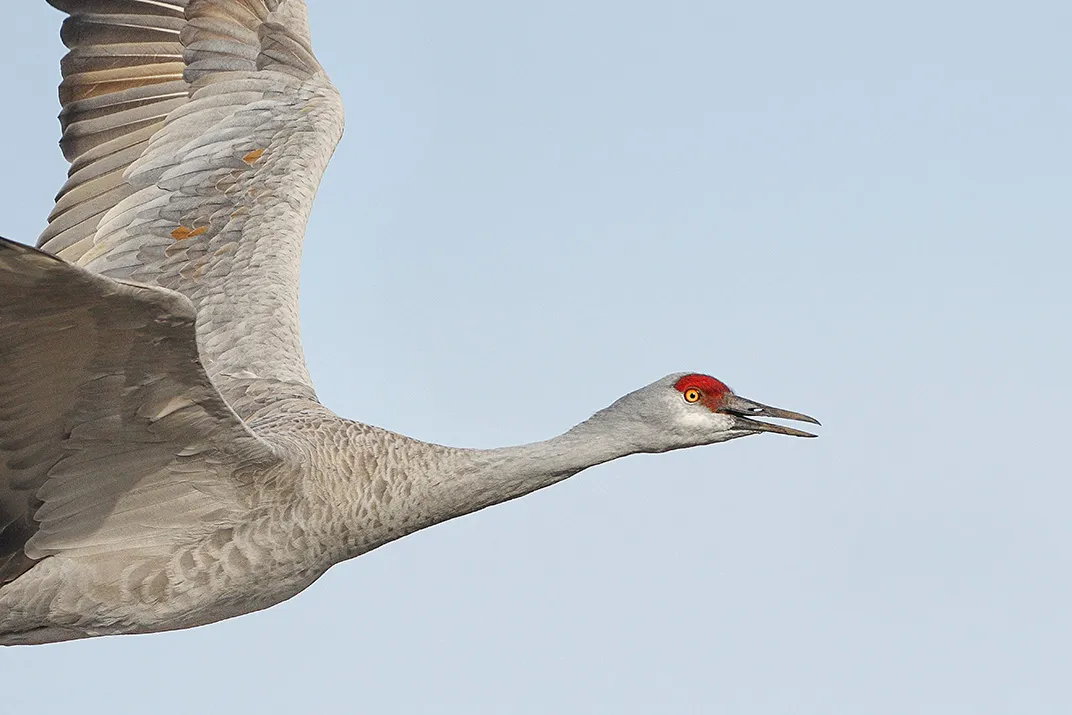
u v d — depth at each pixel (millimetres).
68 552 11953
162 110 15555
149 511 12039
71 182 15125
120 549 12062
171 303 9891
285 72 16297
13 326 9875
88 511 11836
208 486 12086
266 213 15305
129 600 12070
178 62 15766
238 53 16109
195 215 15102
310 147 15836
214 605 12344
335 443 12891
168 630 12320
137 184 15133
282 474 12344
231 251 15016
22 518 11641
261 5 16531
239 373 14219
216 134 15602
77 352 10359
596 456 13711
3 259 9094
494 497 13336
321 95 16312
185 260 14883
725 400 14016
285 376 14219
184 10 15922
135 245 14875
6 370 10336
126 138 15336
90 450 11406
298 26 16766
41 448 11250
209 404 11336
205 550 12188
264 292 14812
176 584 12141
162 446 11617
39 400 10781
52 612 11945
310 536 12523
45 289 9500
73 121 15289
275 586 12508
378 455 12961
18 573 11852
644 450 13906
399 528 12984
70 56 15375
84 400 10922
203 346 14469
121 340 10305
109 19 15562
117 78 15469
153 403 11141
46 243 14992
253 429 13000
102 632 12164
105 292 9594
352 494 12711
